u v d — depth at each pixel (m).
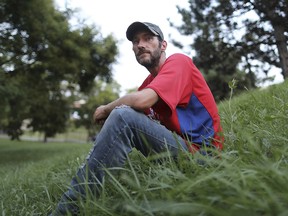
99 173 2.19
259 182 1.41
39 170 5.85
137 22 2.78
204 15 13.34
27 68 15.48
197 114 2.51
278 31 11.76
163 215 1.51
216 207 1.33
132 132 2.28
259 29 12.43
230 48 13.05
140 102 2.30
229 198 1.31
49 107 20.66
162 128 2.33
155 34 2.81
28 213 2.70
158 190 1.77
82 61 15.32
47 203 2.78
